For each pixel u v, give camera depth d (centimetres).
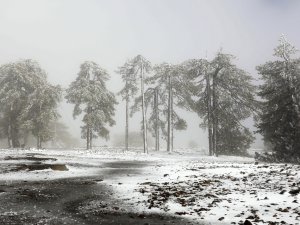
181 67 4644
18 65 4550
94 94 4494
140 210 1007
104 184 1473
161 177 1700
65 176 1789
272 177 1455
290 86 3156
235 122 4072
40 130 4397
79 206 1070
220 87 4138
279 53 3269
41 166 1998
